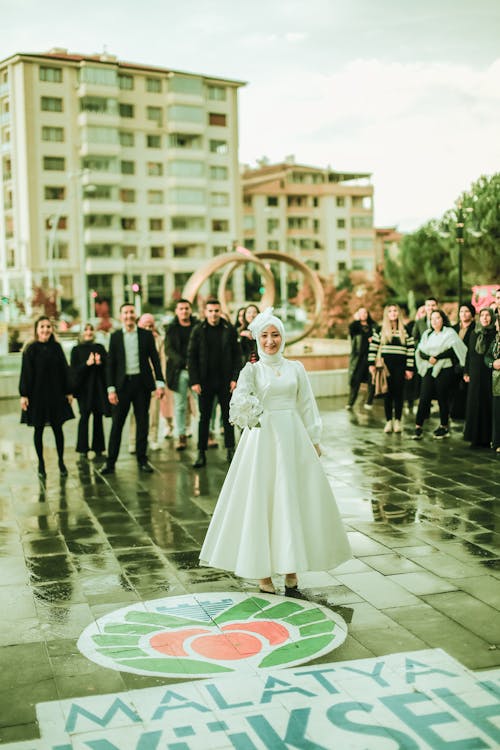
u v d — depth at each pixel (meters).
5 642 4.24
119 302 67.56
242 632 4.32
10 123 64.31
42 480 8.51
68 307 60.41
